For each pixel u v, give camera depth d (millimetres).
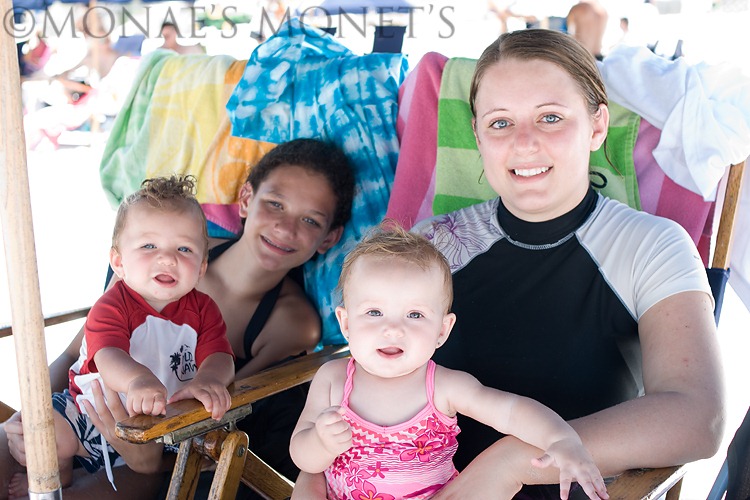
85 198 5117
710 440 1376
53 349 3412
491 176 1790
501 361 1750
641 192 2004
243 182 2500
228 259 2375
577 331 1699
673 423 1364
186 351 1912
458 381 1491
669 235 1657
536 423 1345
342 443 1371
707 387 1426
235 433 1669
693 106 1934
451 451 1521
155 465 1869
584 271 1719
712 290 1876
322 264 2363
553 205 1743
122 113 2666
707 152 1902
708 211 1938
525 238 1799
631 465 1359
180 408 1588
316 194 2281
